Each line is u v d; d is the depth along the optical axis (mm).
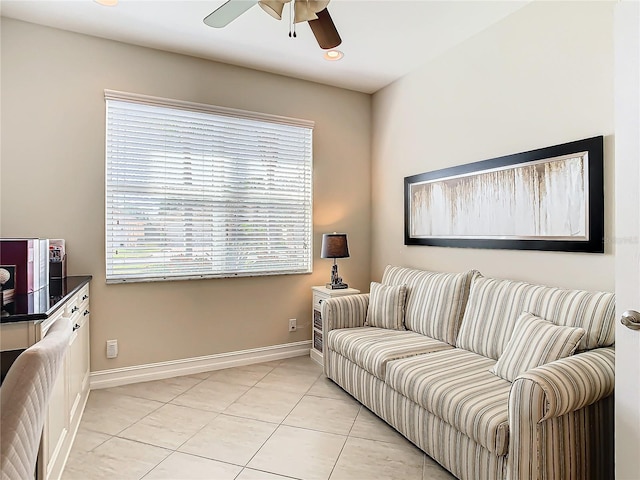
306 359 3721
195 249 3334
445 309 2727
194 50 3180
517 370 1934
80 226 2910
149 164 3148
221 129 3424
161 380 3160
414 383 2092
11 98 2719
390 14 2658
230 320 3486
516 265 2670
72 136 2879
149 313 3152
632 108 1439
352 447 2195
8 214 2715
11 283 1952
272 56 3291
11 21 2715
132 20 2732
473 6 2584
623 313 1462
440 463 1966
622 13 1466
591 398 1580
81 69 2906
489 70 2850
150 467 1993
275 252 3707
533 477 1517
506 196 2701
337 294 3420
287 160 3744
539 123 2512
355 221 4117
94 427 2385
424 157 3477
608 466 1748
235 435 2312
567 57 2352
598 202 2172
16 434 879
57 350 1017
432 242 3359
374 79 3799
